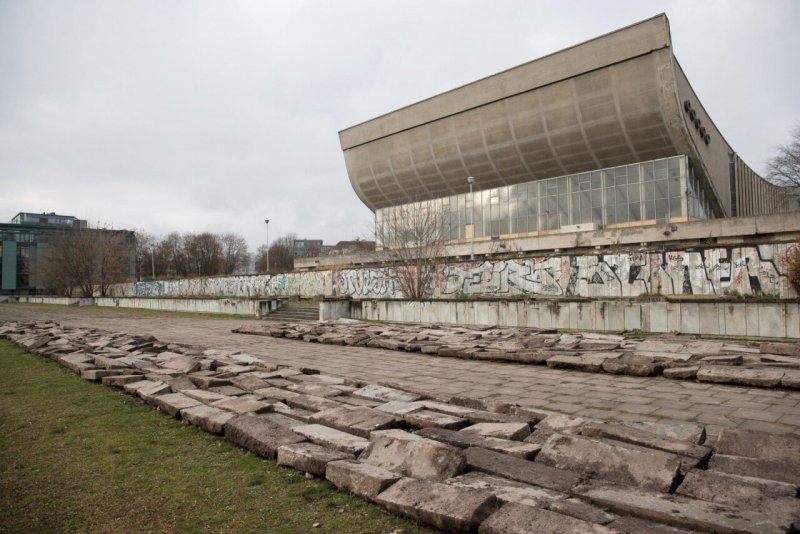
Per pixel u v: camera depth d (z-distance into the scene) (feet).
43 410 24.86
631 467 13.20
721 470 13.52
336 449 16.35
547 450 14.74
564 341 38.96
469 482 13.10
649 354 32.63
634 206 128.98
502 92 144.36
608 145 130.41
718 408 22.00
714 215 151.02
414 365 35.76
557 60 132.98
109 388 29.71
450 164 162.50
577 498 12.23
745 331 42.50
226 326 74.64
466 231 162.20
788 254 55.01
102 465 16.94
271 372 30.48
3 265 313.12
